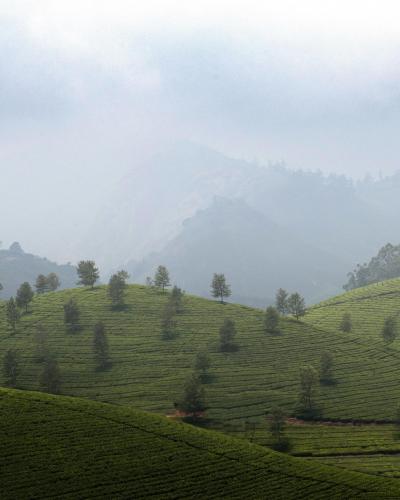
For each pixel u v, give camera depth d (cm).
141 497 7612
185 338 16125
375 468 9594
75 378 13375
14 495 7262
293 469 8962
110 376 13588
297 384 13688
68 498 7362
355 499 7962
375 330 19238
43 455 8319
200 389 12212
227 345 15675
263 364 14725
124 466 8356
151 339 15975
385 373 14512
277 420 11000
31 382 12912
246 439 10881
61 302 18925
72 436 9062
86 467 8156
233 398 12769
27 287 18112
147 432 9688
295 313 19688
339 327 19425
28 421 9331
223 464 8869
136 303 18925
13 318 16150
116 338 15925
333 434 11306
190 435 9875
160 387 13150
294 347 15962
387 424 11938
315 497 7988
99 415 10075
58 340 15562
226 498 7788
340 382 13900
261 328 17288
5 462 7988
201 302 19612
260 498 7850
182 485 8044
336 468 9325
